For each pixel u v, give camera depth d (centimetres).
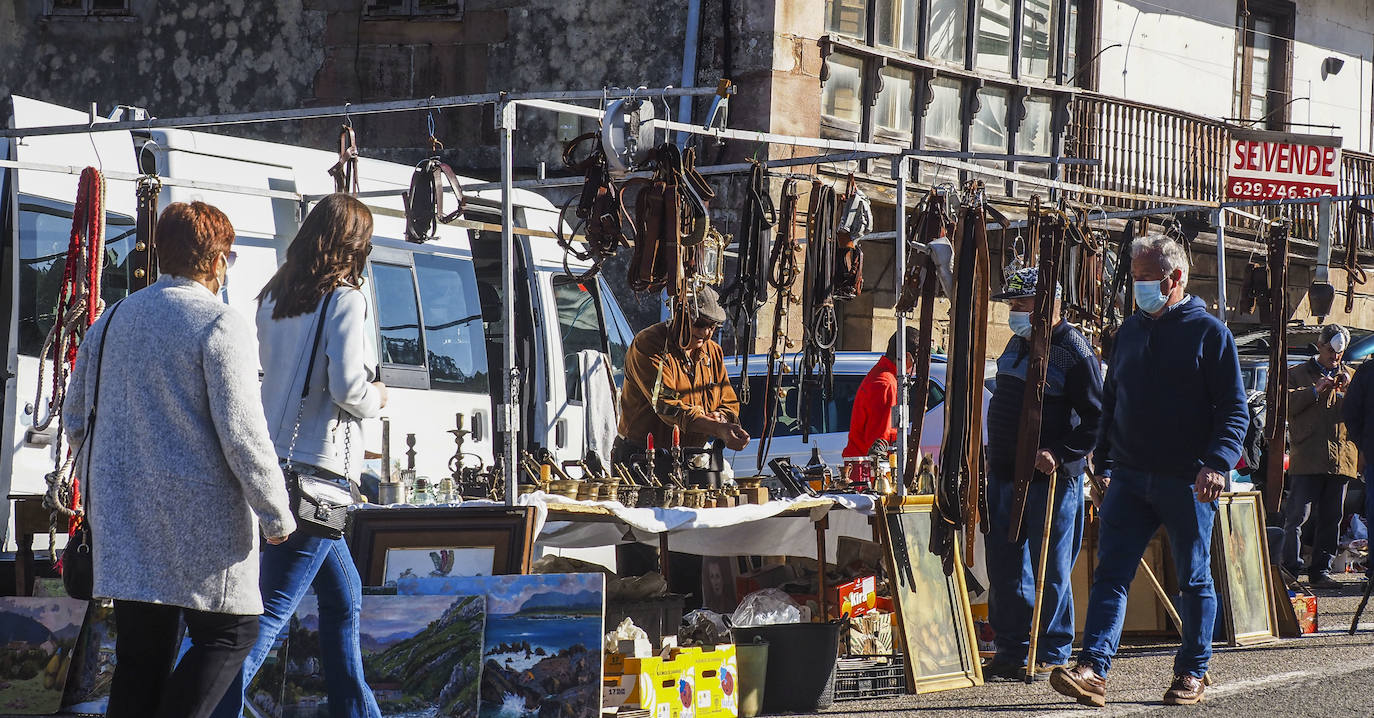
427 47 3291
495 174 3247
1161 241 1351
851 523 1545
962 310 1420
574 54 3200
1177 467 1334
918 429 1512
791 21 3062
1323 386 2431
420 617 1105
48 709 1286
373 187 1862
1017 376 1503
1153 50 4059
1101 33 3881
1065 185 1928
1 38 3491
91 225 1224
